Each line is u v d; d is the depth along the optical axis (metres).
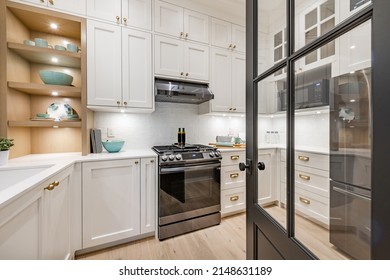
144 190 1.88
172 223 1.98
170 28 2.18
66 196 1.42
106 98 1.89
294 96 0.88
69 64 1.96
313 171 1.10
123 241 1.84
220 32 2.49
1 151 1.37
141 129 2.40
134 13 1.99
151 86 2.09
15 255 0.81
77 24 1.81
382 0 0.42
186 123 2.67
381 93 0.42
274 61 0.99
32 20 1.73
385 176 0.41
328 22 0.72
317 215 0.96
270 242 0.92
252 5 1.09
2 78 1.52
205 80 2.39
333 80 1.01
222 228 2.15
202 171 2.12
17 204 0.80
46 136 1.96
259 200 1.06
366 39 0.59
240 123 3.04
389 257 0.41
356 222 0.84
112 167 1.74
